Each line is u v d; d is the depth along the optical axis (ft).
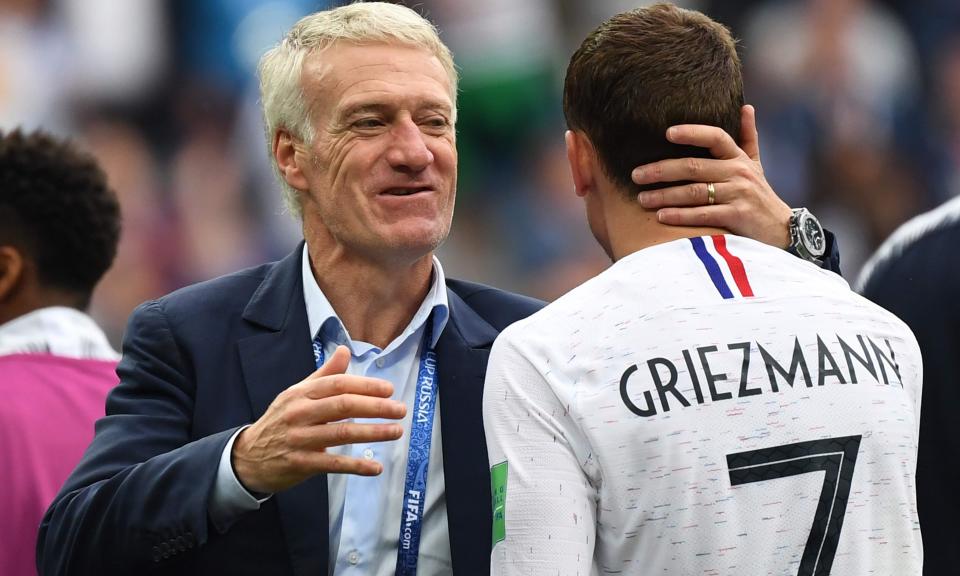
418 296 29.04
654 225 25.34
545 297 100.63
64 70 101.91
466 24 104.32
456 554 26.91
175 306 28.78
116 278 96.73
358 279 28.60
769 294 24.17
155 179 101.24
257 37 103.40
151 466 25.62
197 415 27.50
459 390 28.40
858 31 110.52
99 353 36.45
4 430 33.45
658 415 22.89
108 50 102.58
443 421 28.04
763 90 109.50
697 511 22.57
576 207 102.73
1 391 34.01
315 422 23.25
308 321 28.81
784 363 23.36
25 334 35.68
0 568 32.83
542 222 102.17
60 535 26.53
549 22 105.29
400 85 27.78
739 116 25.96
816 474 22.84
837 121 108.99
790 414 23.03
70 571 26.32
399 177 27.66
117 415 27.78
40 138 36.99
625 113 25.02
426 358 28.94
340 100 27.81
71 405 34.50
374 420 28.04
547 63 104.83
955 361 32.19
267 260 99.09
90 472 26.84
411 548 27.25
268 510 26.78
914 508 23.85
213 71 103.60
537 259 101.40
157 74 103.19
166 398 27.73
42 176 36.17
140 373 27.99
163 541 25.09
